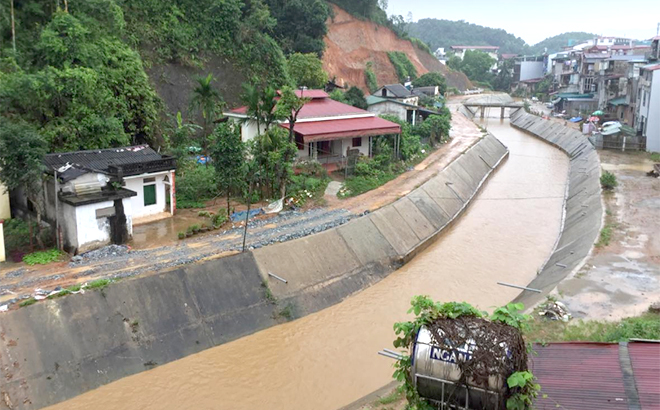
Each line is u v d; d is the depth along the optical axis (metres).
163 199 33.53
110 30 41.72
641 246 29.58
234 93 53.59
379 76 100.69
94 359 20.53
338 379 21.28
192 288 24.33
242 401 19.81
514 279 30.39
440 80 105.31
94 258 26.16
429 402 10.35
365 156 46.06
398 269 31.75
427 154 54.78
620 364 15.05
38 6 39.03
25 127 27.02
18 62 35.91
